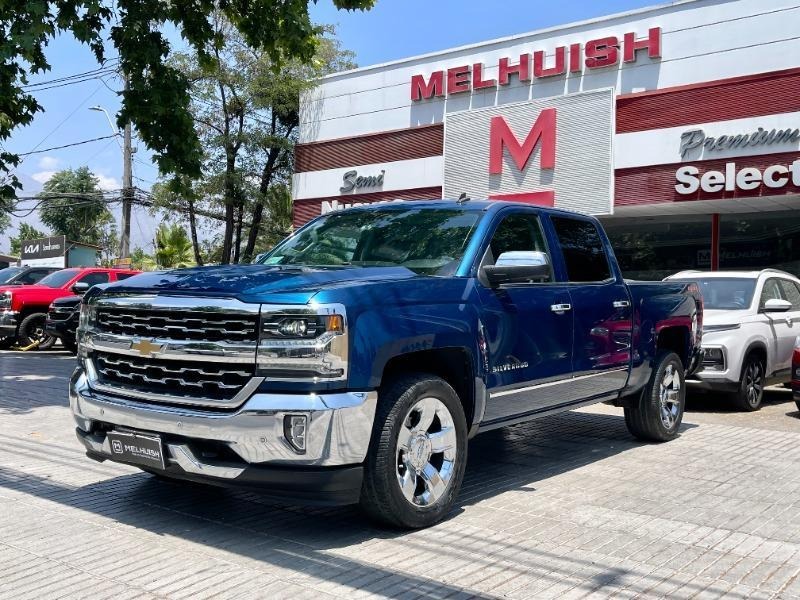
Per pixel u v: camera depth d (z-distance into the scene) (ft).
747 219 64.95
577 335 19.29
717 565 13.10
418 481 15.01
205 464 13.52
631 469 20.40
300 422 12.94
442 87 72.90
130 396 14.61
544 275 16.31
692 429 27.07
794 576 12.66
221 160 89.66
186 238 115.14
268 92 85.61
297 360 13.06
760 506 16.85
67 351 59.47
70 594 11.43
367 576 12.26
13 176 35.29
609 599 11.53
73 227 167.63
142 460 14.42
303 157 83.97
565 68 65.05
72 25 31.27
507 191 68.08
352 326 13.44
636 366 22.09
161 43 33.94
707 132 58.29
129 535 14.23
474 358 15.87
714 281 35.35
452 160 71.92
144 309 14.51
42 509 15.85
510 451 22.66
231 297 13.61
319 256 18.38
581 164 63.98
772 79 55.67
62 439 23.27
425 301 15.01
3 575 12.19
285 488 13.24
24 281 63.72
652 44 60.49
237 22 37.73
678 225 68.49
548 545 13.96
